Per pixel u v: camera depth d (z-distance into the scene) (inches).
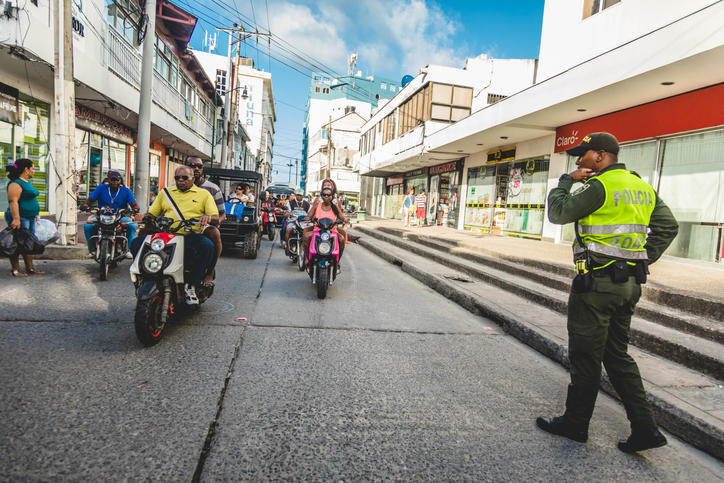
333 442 97.8
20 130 422.0
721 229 295.0
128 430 95.3
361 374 138.6
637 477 94.6
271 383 126.2
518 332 193.3
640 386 104.5
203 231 185.2
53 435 91.1
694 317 178.9
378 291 275.6
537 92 399.9
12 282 222.8
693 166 320.5
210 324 178.2
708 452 107.0
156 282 152.3
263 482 81.7
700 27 247.1
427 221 908.6
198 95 1001.5
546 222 490.9
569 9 457.7
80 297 203.2
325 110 2896.2
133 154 745.6
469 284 290.0
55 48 299.1
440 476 88.4
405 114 932.6
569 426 108.2
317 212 262.8
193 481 80.0
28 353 133.4
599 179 106.7
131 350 143.0
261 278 290.8
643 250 105.7
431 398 125.2
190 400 111.7
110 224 244.4
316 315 204.7
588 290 105.1
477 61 812.0
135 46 576.1
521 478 90.3
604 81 319.0
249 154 2005.4
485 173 657.0
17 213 228.7
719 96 294.7
